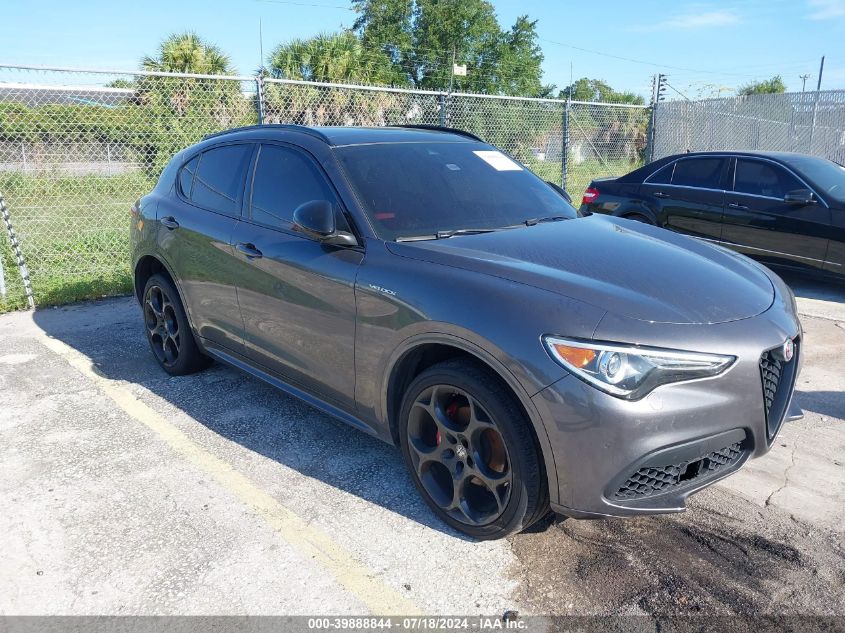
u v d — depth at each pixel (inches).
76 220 368.5
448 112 431.2
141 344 218.5
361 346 120.1
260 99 307.9
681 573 103.3
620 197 338.3
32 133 369.1
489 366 102.7
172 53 612.7
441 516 115.3
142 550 110.3
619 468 92.6
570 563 106.0
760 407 100.3
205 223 160.4
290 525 116.8
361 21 1740.9
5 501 125.1
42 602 98.6
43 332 232.7
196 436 151.3
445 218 131.1
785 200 275.1
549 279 104.1
